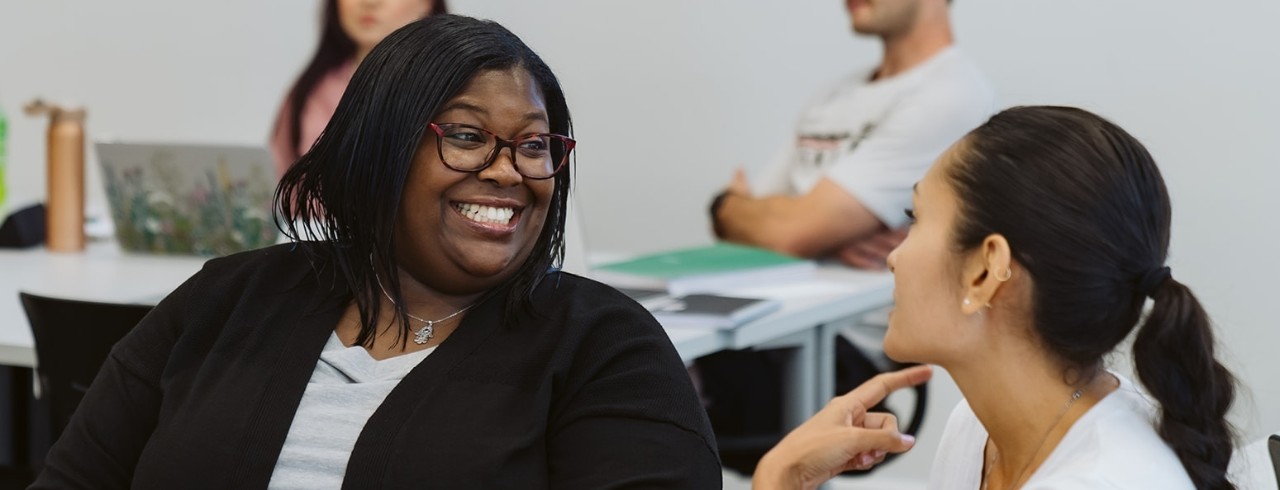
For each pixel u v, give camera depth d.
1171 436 1.35
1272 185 4.08
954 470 1.61
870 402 1.63
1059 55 4.27
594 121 4.87
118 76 5.41
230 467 1.67
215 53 5.30
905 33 4.14
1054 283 1.33
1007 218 1.34
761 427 3.29
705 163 4.74
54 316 2.41
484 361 1.72
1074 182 1.32
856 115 4.17
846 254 4.09
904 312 1.43
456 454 1.63
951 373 1.44
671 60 4.74
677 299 2.82
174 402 1.76
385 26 4.31
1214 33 4.10
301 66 5.20
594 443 1.66
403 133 1.70
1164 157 4.19
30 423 3.13
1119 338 1.36
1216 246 4.16
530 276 1.77
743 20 4.63
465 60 1.72
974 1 4.34
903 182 4.05
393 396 1.68
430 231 1.73
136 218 3.43
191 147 3.29
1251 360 4.13
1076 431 1.36
